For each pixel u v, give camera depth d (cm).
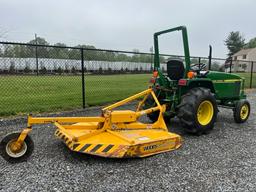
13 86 1031
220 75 521
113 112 363
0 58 762
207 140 419
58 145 373
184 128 441
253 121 573
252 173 293
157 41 488
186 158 335
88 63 935
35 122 311
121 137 332
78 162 313
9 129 462
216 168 305
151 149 336
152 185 260
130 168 300
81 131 353
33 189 245
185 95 439
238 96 570
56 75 885
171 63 470
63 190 245
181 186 259
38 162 310
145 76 1368
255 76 2309
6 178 267
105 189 249
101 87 1084
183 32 431
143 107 496
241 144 400
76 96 823
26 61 820
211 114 454
